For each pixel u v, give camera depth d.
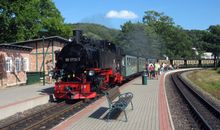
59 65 24.44
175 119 16.78
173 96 27.30
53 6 66.06
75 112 18.77
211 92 37.19
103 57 27.05
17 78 35.28
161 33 125.50
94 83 24.36
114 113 16.56
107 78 28.20
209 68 100.06
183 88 36.72
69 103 22.91
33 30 38.31
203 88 41.69
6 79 33.12
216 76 69.12
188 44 132.88
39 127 14.64
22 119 16.09
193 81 52.50
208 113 20.09
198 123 15.73
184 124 15.47
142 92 27.06
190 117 17.52
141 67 52.56
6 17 33.75
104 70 27.52
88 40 25.73
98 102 20.62
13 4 33.75
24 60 37.09
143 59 54.81
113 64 30.70
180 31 130.62
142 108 18.33
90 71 23.83
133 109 17.97
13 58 34.59
